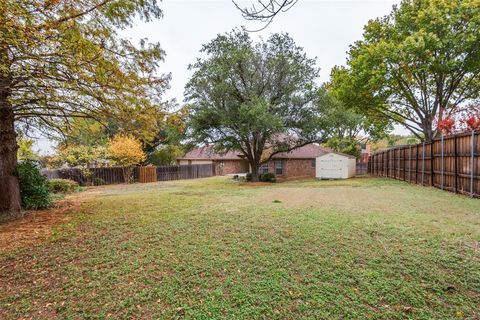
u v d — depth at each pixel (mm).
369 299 2221
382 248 3273
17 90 5152
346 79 14695
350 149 24406
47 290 2543
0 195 6004
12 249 3689
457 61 11773
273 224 4539
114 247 3619
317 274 2666
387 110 16344
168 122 7320
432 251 3131
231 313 2094
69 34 3953
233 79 14953
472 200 6605
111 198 8805
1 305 2307
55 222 5297
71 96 5527
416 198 7137
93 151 15898
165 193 10094
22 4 3461
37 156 14758
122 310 2186
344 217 4910
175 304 2242
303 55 15227
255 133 16078
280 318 2023
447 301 2172
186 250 3420
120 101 5848
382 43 12539
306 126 15469
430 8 11453
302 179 18844
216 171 27422
